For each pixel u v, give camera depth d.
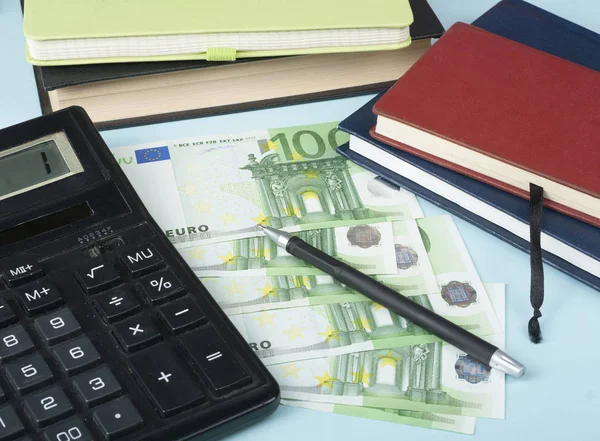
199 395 0.58
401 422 0.62
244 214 0.77
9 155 0.72
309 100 0.88
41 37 0.76
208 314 0.63
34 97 0.88
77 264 0.66
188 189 0.79
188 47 0.80
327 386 0.64
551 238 0.71
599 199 0.69
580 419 0.62
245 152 0.83
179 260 0.67
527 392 0.64
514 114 0.75
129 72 0.79
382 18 0.82
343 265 0.70
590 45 0.89
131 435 0.56
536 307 0.67
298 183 0.80
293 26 0.80
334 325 0.68
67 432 0.56
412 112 0.75
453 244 0.75
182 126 0.85
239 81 0.86
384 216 0.77
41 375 0.58
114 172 0.72
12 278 0.64
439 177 0.75
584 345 0.67
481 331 0.68
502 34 0.90
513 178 0.73
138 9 0.80
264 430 0.61
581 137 0.73
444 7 1.02
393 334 0.67
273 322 0.68
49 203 0.70
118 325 0.61
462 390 0.64
